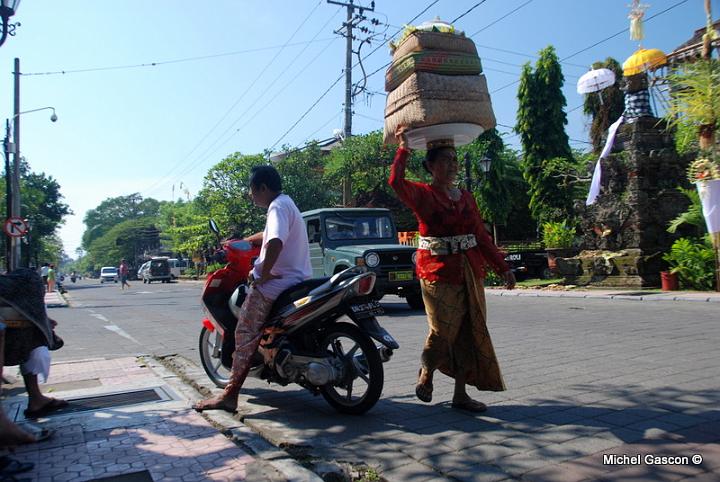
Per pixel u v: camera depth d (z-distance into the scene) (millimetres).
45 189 50344
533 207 21609
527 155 21547
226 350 4629
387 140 3816
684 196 13914
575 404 3881
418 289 11055
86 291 34094
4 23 5250
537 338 6789
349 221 11727
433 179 3740
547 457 2949
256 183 4121
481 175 22391
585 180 17891
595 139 20828
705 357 5254
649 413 3600
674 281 12562
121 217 121125
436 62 3396
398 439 3381
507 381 4648
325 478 2857
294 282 4074
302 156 29266
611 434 3242
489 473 2791
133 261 88562
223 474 2854
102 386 4949
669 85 9195
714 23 8250
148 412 4031
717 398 3875
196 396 4543
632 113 14508
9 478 2857
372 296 4035
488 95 3598
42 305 4059
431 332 3775
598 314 9195
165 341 8164
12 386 5043
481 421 3625
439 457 3041
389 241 11891
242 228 30875
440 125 3424
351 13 21688
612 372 4785
